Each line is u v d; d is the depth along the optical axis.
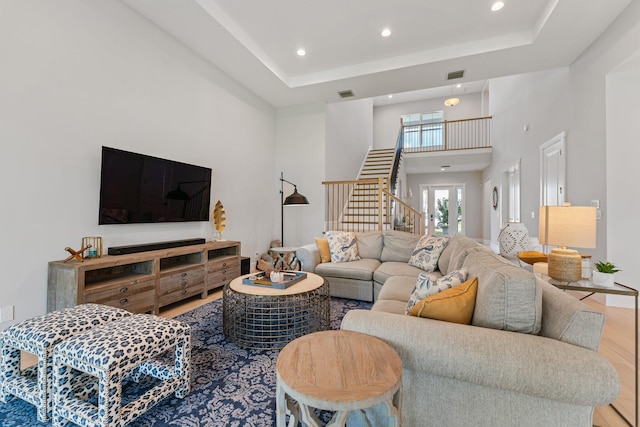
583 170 3.70
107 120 2.87
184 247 3.35
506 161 6.89
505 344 1.12
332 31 3.64
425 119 10.41
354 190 7.32
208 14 3.16
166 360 2.05
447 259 2.92
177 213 3.56
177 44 3.63
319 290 2.71
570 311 1.15
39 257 2.38
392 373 1.04
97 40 2.78
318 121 5.59
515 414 1.14
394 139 10.60
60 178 2.51
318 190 5.57
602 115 3.34
